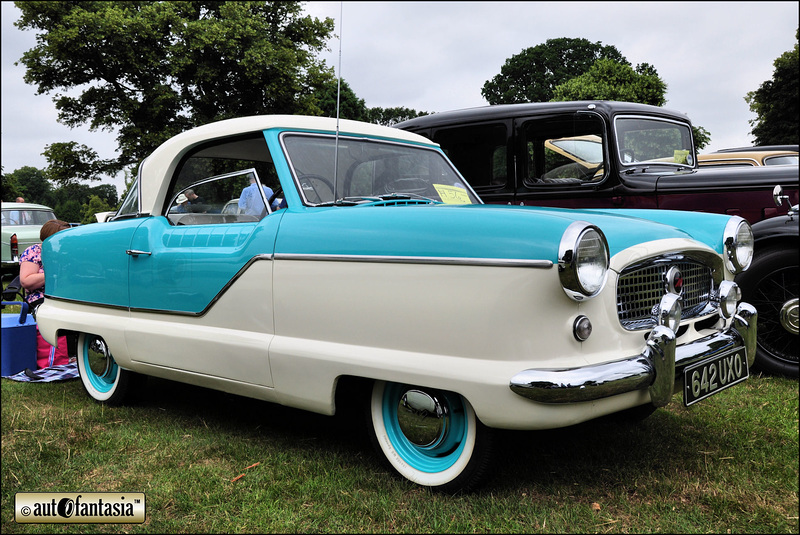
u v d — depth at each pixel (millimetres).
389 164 3328
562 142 5402
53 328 4027
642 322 2395
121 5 22172
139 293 3402
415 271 2287
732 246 2896
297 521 2260
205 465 2820
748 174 4762
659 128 5594
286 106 22484
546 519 2221
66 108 22500
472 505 2316
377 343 2400
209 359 2988
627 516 2250
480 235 2182
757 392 3695
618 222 2502
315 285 2578
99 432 3301
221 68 21484
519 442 2922
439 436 2416
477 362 2158
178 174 3484
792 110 27297
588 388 2041
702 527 2164
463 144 5855
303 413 3559
